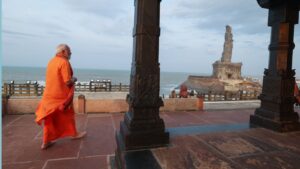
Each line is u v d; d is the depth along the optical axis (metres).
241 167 2.74
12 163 3.56
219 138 3.95
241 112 8.73
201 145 3.53
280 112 4.62
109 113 7.77
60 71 4.16
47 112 4.05
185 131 4.38
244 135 4.20
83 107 7.62
